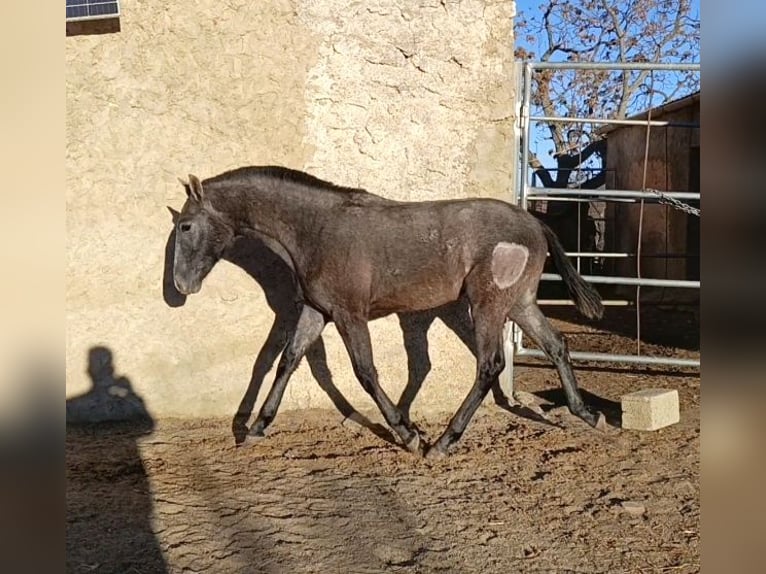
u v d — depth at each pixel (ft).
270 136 18.39
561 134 68.59
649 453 15.26
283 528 11.56
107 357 18.16
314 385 18.71
